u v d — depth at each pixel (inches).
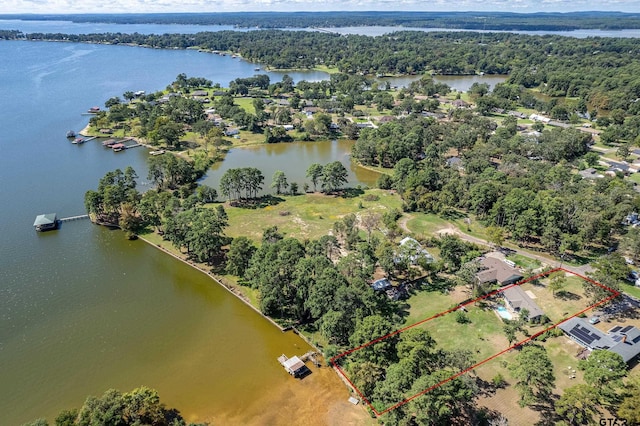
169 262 3966.5
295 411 2422.5
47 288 3565.5
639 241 3676.2
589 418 2193.7
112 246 4234.7
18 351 2883.9
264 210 4965.6
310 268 3139.8
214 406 2463.1
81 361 2805.1
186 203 4522.6
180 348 2925.7
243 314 3275.1
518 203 4234.7
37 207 5000.0
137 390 2306.8
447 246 3722.9
